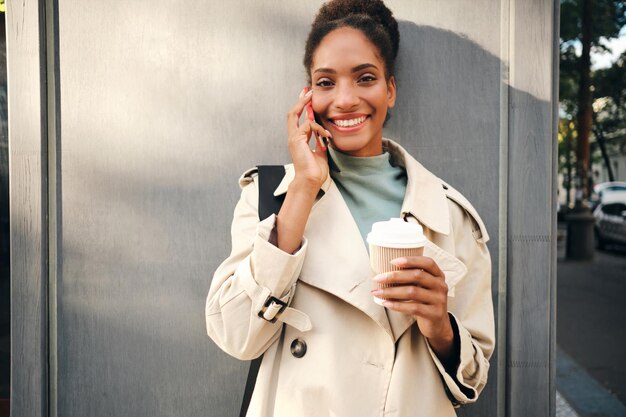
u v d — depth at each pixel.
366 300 1.24
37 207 1.85
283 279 1.21
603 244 12.12
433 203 1.40
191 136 1.89
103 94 1.88
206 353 1.91
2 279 2.65
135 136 1.89
